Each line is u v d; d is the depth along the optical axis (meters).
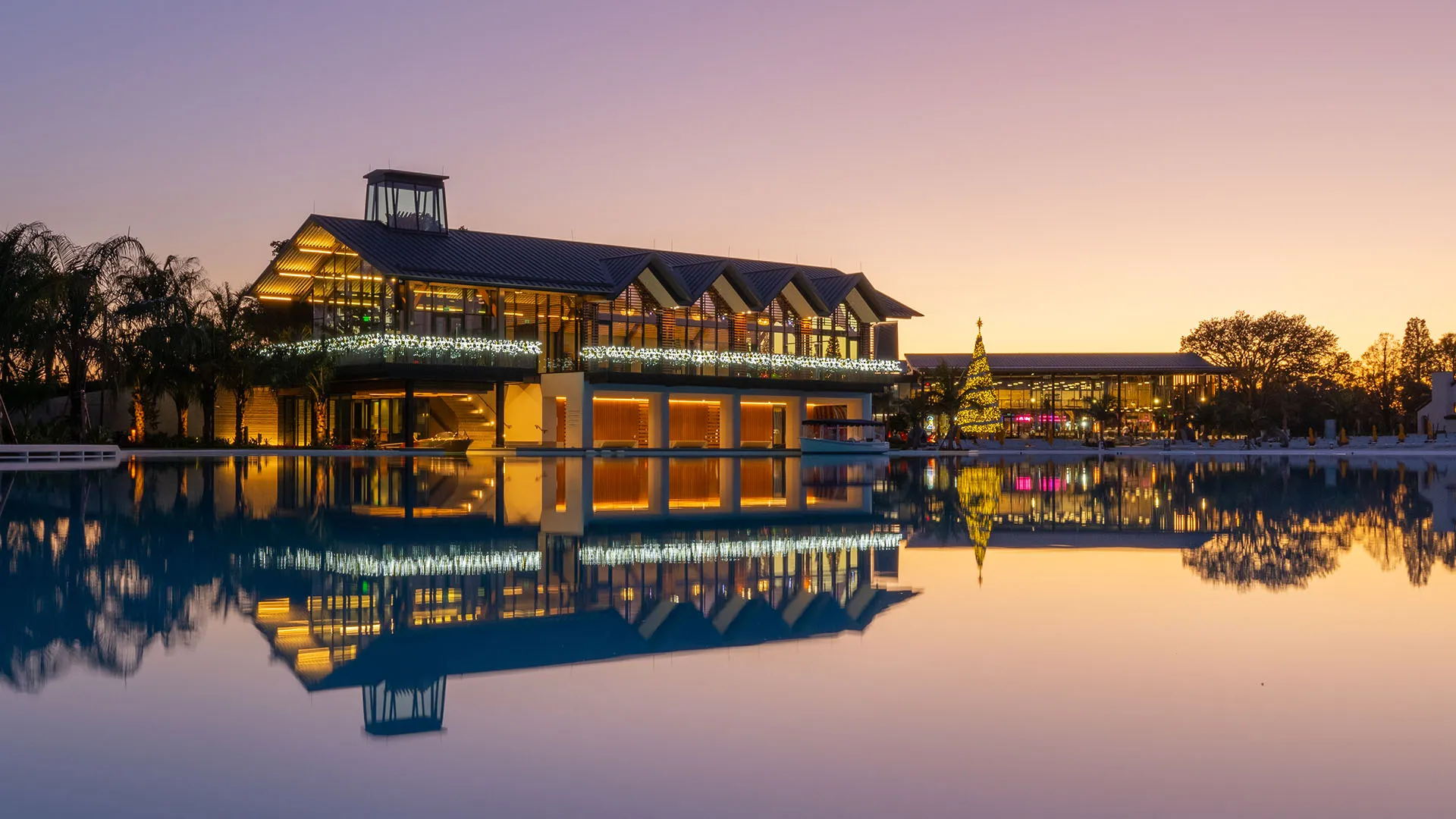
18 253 47.47
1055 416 109.94
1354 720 6.06
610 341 60.31
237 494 23.94
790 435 66.81
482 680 7.04
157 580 11.32
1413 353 139.50
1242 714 6.21
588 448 56.91
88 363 49.62
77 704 6.42
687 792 4.94
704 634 8.57
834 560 13.28
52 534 15.73
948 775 5.18
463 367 54.34
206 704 6.41
